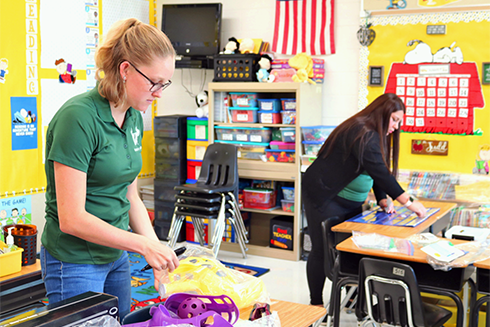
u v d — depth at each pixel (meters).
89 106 1.48
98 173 1.54
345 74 4.66
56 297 1.59
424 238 2.68
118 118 1.59
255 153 4.73
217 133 4.91
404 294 2.28
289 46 4.84
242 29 5.11
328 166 3.21
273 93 4.98
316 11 4.70
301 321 1.53
